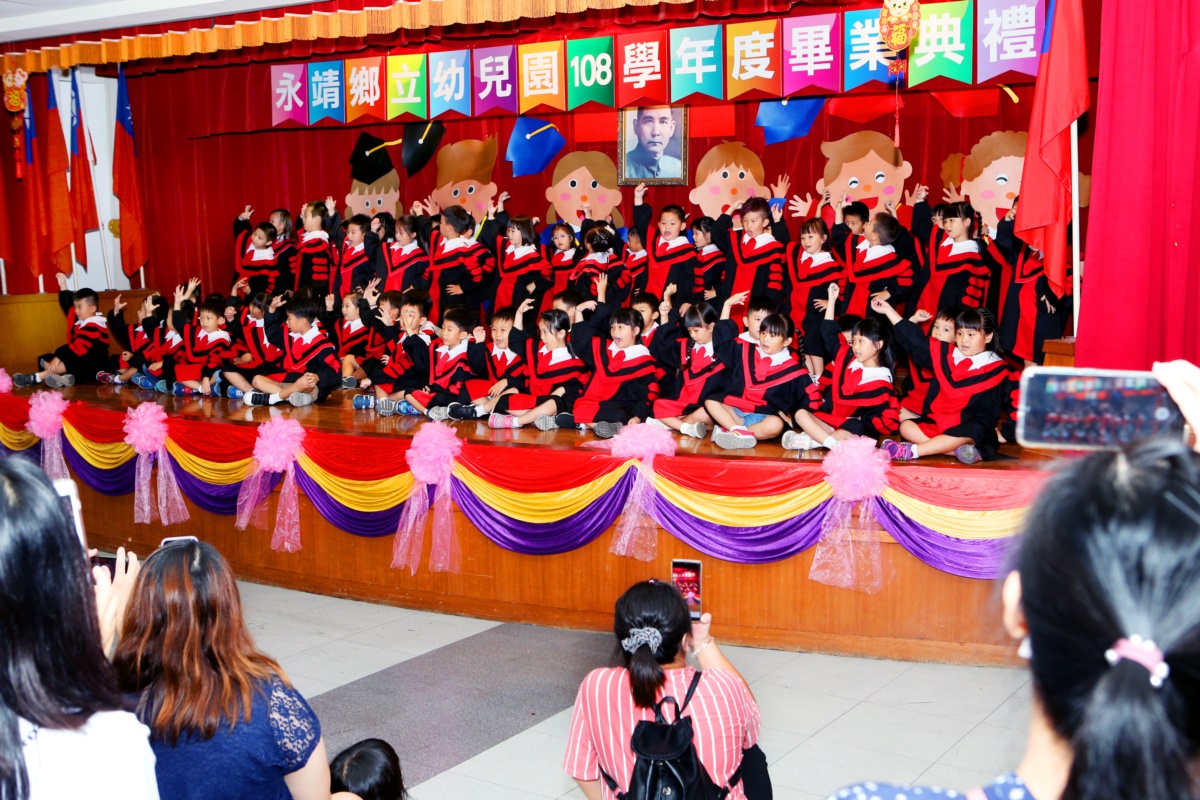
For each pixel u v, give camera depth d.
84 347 7.41
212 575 1.73
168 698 1.66
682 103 7.59
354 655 4.43
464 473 4.72
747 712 2.09
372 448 4.93
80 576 1.10
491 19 5.62
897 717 3.70
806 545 4.21
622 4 5.38
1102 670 0.72
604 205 8.40
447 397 5.66
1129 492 0.73
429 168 8.92
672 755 1.84
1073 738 0.75
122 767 1.15
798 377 4.80
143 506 5.65
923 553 4.07
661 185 8.15
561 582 4.69
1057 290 4.21
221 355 6.84
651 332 6.07
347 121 7.49
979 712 3.72
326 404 6.28
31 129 8.23
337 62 7.45
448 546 4.81
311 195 9.25
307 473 5.11
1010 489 3.98
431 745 3.56
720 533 4.30
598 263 7.54
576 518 4.54
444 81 7.11
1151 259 3.70
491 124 8.65
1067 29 4.04
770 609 4.36
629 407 5.19
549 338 5.50
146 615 1.70
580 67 6.84
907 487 4.06
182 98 8.86
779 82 6.35
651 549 4.46
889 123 7.49
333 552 5.22
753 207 6.95
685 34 6.48
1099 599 0.71
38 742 1.12
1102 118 3.70
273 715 1.71
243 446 5.27
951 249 6.64
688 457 4.38
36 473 1.09
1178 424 0.95
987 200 7.25
